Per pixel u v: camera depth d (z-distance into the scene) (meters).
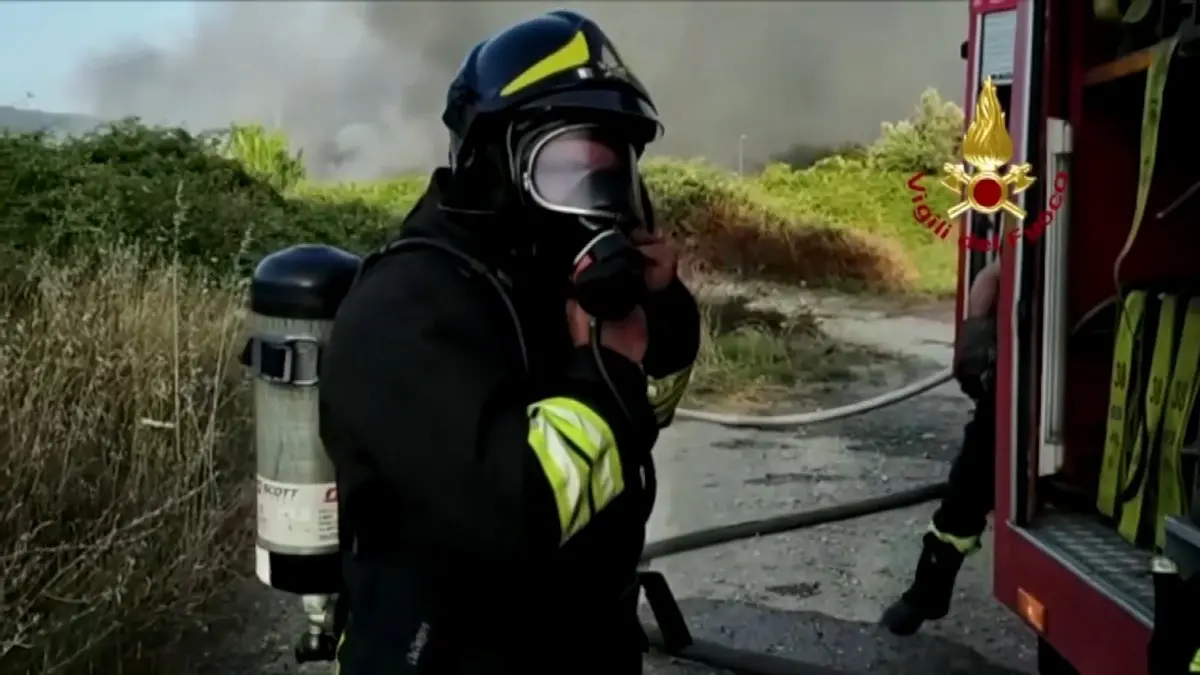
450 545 1.58
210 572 3.98
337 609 2.02
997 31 3.52
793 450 6.97
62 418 4.02
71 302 4.72
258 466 2.03
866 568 4.86
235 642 3.92
